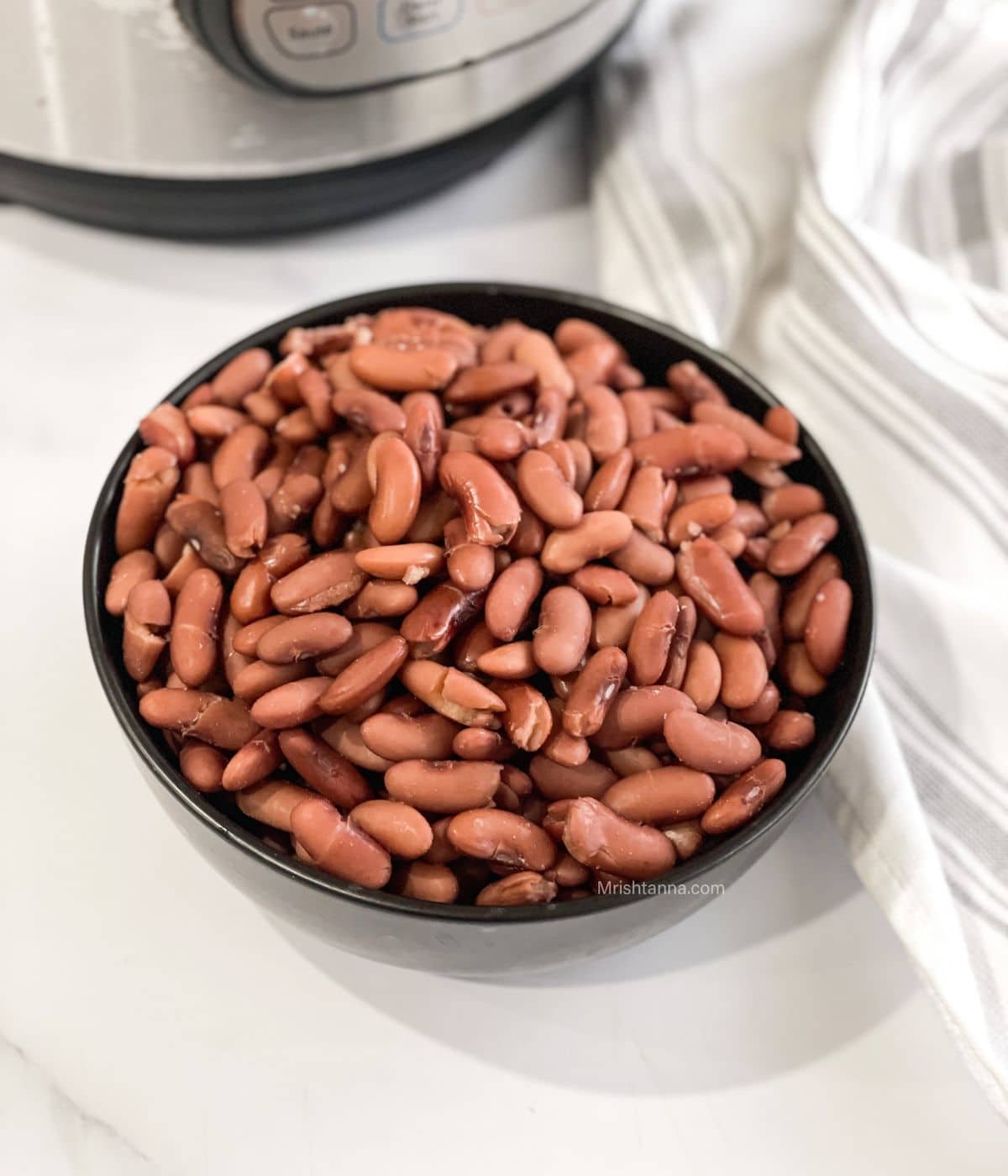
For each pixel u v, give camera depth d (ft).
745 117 1.12
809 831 0.85
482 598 0.70
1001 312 0.98
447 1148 0.72
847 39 1.05
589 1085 0.74
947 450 0.94
